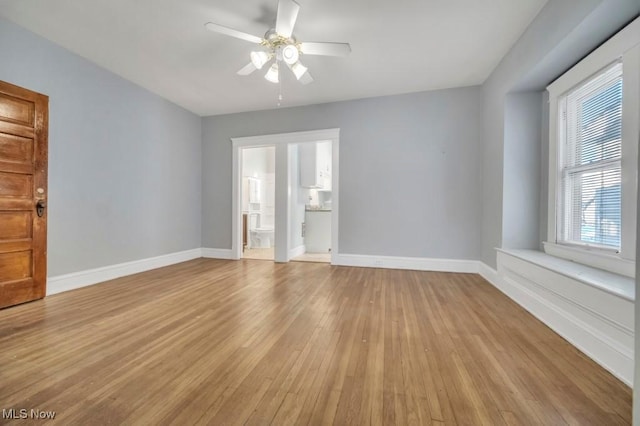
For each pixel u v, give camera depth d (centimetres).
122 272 361
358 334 201
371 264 420
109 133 342
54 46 283
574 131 249
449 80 361
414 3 223
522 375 152
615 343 153
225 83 371
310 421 119
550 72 251
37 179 270
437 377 150
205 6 229
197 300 272
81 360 164
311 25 249
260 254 548
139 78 359
